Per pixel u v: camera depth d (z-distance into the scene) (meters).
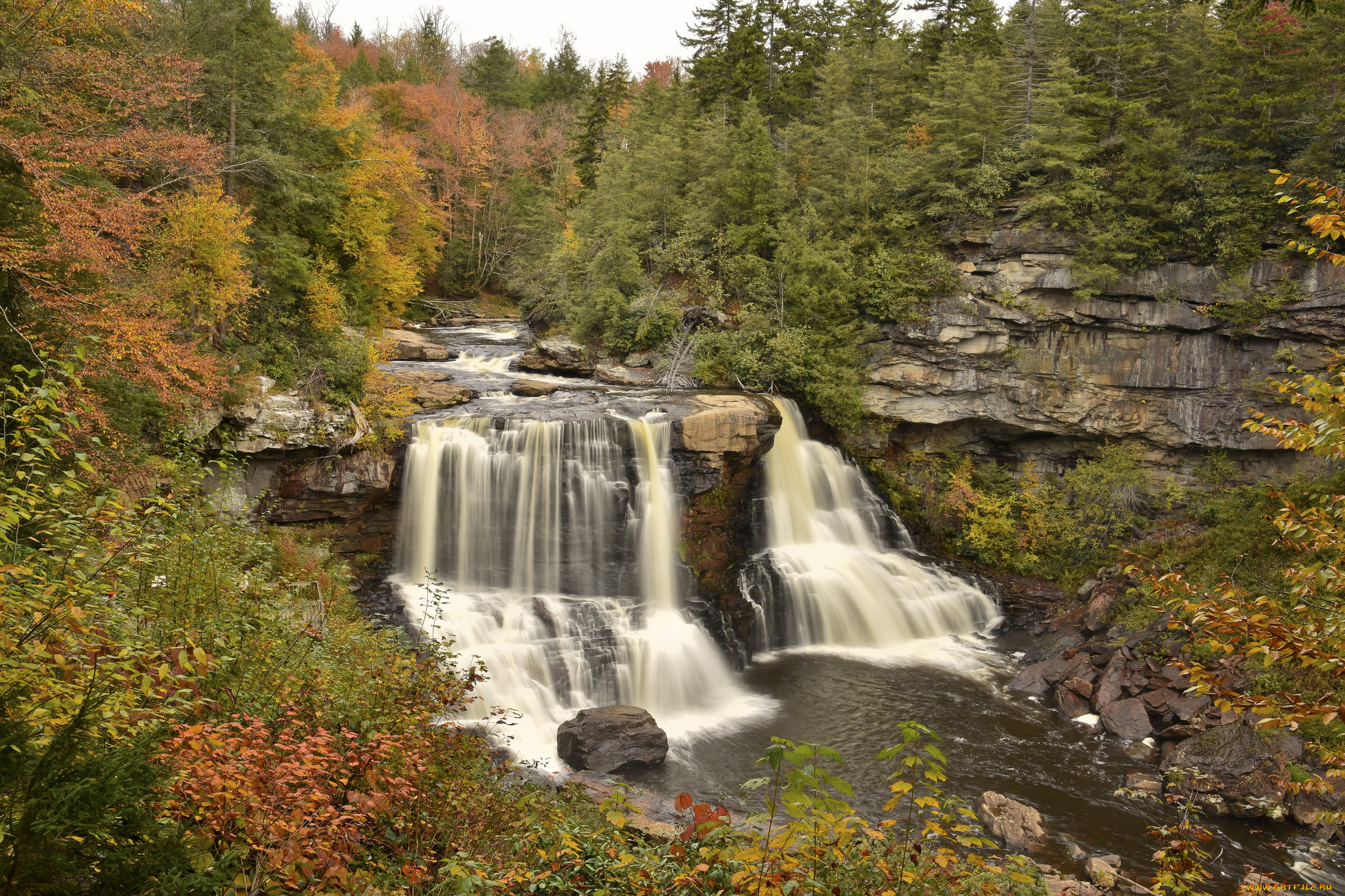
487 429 25.12
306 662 9.34
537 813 9.12
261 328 24.45
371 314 35.62
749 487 29.55
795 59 52.31
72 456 11.27
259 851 5.51
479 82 79.81
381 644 13.10
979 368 34.56
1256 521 28.58
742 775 18.89
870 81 46.56
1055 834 17.20
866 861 6.27
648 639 23.69
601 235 42.12
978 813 17.66
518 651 21.67
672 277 41.28
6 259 12.62
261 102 28.16
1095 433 34.50
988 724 22.41
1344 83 31.09
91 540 7.08
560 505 25.45
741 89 50.56
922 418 35.25
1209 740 20.06
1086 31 40.69
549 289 45.81
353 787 7.12
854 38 52.62
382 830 7.11
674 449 26.73
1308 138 32.16
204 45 26.55
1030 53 38.31
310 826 5.72
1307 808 18.00
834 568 29.91
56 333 13.58
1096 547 32.09
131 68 16.67
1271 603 7.53
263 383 22.06
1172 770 18.62
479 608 22.81
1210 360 32.72
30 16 14.48
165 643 7.68
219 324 22.66
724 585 27.16
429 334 45.47
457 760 9.10
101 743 4.10
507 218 63.34
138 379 15.12
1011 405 34.69
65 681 5.61
